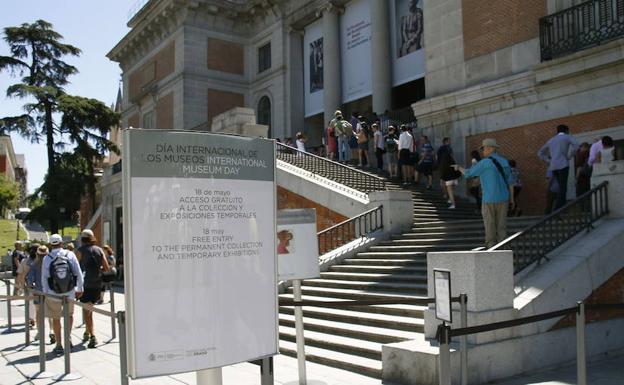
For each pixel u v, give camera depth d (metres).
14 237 53.41
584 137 13.46
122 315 4.48
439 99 17.34
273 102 29.27
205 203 3.95
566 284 7.06
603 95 13.10
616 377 6.31
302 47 28.92
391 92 23.30
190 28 30.02
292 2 28.38
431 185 16.50
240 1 30.98
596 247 7.57
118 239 25.33
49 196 35.88
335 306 5.41
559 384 5.96
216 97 30.42
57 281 8.65
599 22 13.12
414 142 16.69
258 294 4.16
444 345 3.88
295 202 15.53
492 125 15.90
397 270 10.19
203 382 4.09
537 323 6.68
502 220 8.52
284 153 19.50
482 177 8.62
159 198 3.78
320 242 14.46
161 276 3.75
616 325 7.65
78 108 35.81
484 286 6.26
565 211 8.79
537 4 14.98
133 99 35.50
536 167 14.64
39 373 7.38
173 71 31.02
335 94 25.77
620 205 8.35
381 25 23.34
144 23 32.94
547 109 14.41
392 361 6.24
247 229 4.15
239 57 31.42
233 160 4.12
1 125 35.03
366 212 12.62
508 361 6.30
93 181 37.16
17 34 37.78
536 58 14.91
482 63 16.48
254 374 6.95
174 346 3.76
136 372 3.62
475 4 16.81
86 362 8.05
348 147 19.81
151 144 3.77
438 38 18.08
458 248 10.23
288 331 8.68
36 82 37.81
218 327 3.93
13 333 11.34
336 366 7.05
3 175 81.06
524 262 7.53
